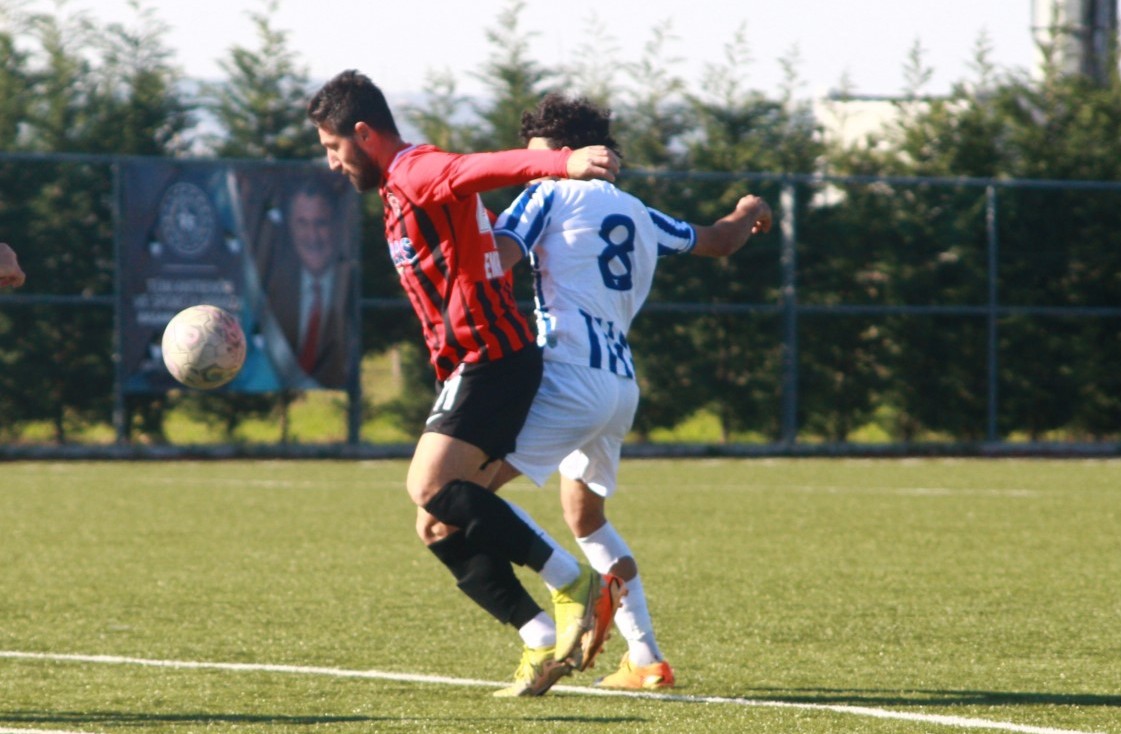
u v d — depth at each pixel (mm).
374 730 14609
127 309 53125
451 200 15164
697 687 17219
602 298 16969
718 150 61812
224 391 54094
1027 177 63750
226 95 60219
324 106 15727
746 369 59000
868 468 53156
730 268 58625
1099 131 64312
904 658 19250
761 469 52656
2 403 53969
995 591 25516
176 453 55344
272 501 41125
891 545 32094
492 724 14914
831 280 59594
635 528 35250
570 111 17984
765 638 20859
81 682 17359
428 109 62562
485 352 15719
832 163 63125
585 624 15469
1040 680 17656
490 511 15312
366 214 56344
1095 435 61625
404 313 56906
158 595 24875
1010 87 64562
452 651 19656
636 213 17516
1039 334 60938
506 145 62188
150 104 59000
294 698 16359
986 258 60438
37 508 39125
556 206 16922
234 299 53875
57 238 54312
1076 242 61250
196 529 34688
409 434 57156
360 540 32750
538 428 16297
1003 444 60656
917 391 60188
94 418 55000
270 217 54062
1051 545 32125
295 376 54656
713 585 26203
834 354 59656
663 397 58375
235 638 20703
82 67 58906
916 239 59969
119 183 52906
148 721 15062
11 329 53969
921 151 63531
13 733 14438
